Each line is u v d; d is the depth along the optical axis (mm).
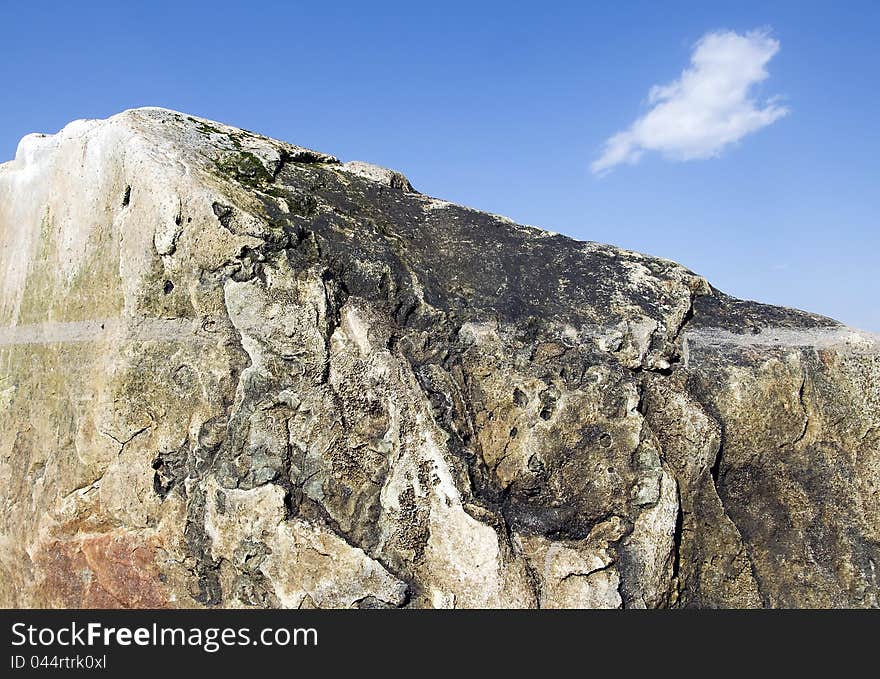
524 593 2803
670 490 3117
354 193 3834
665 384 3373
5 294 4215
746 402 3465
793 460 3537
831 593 3375
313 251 3227
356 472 2998
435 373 3152
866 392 3514
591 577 2941
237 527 2977
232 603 3000
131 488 3211
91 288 3537
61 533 3428
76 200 3705
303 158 3943
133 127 3436
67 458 3469
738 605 3277
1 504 3855
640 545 3041
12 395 3953
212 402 3111
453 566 2816
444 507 2850
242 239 3098
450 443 2943
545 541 3002
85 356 3480
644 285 3639
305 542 2893
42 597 3508
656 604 3023
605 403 3211
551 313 3436
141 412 3213
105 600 3279
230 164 3502
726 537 3287
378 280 3277
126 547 3225
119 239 3373
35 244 4016
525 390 3227
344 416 3029
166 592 3135
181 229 3139
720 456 3418
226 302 3127
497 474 3156
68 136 3836
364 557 2838
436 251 3643
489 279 3549
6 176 4363
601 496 3121
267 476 2975
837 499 3484
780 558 3436
